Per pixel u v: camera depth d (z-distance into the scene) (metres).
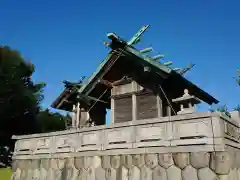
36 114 31.66
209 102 15.75
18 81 27.73
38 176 10.62
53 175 10.08
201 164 6.80
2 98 26.39
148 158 7.81
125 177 8.09
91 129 9.43
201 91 13.41
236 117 8.91
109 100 15.21
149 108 12.29
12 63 27.19
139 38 11.95
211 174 6.59
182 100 9.38
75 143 9.81
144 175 7.73
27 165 11.29
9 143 30.25
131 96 13.05
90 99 13.95
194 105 9.52
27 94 28.61
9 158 31.47
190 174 6.93
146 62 11.40
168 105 12.99
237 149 7.70
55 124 33.62
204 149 6.85
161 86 12.39
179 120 7.50
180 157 7.22
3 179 14.95
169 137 7.57
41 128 31.91
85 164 9.21
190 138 7.21
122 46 11.57
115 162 8.46
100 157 8.88
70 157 9.77
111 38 11.15
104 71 12.61
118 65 13.23
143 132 8.14
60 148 10.28
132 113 12.64
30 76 31.52
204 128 7.02
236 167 7.23
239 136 8.16
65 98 15.70
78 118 14.43
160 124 7.86
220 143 6.64
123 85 13.42
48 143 10.79
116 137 8.70
